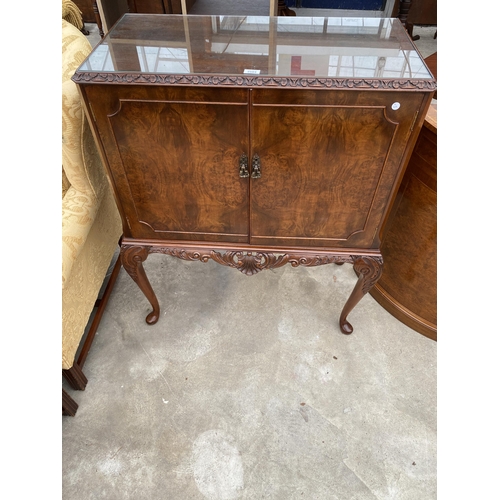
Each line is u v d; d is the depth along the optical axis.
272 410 1.25
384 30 1.12
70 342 1.17
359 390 1.31
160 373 1.35
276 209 1.05
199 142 0.93
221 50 0.98
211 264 1.73
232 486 1.09
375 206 1.03
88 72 0.85
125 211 1.11
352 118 0.87
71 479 1.11
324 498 1.07
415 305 1.45
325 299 1.59
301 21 1.18
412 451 1.17
